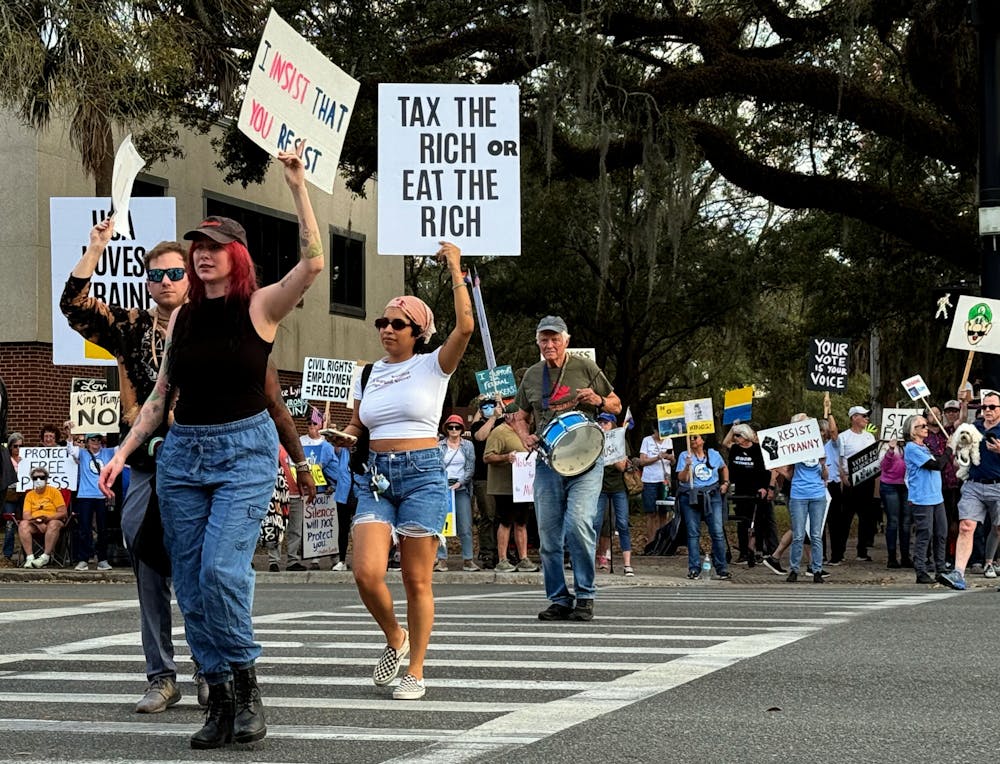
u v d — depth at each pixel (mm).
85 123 20578
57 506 19000
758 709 6098
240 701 5324
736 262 36750
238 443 5355
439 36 24609
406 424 6648
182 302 6312
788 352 40156
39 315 25016
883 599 13250
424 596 6609
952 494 19469
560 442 10078
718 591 15102
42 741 5410
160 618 6211
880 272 32562
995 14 19438
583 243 36031
